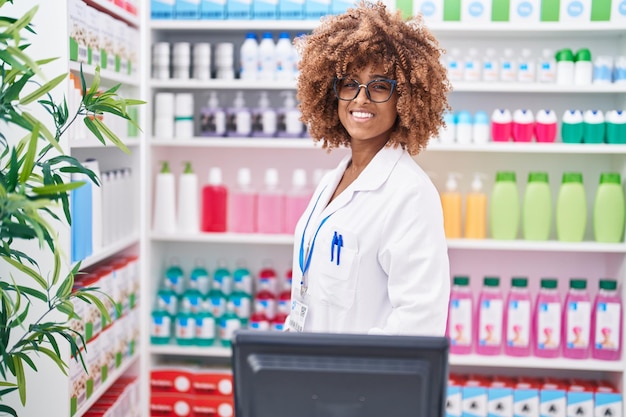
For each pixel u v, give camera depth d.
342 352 1.00
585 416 3.11
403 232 1.64
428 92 1.75
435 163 3.33
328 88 1.87
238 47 3.37
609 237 3.06
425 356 0.99
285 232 3.21
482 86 2.99
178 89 3.39
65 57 2.21
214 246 3.47
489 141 3.21
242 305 3.25
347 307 1.70
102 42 2.57
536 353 3.13
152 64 3.18
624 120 2.97
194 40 3.38
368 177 1.73
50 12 2.20
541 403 3.13
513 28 2.97
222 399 3.22
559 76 3.03
